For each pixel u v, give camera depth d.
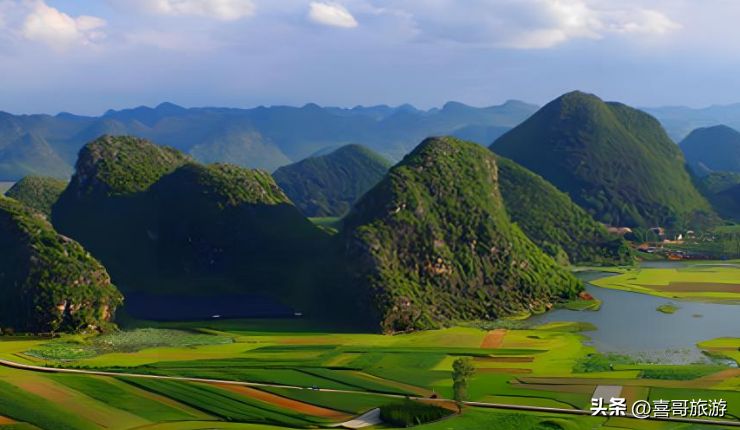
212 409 141.88
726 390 154.25
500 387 158.88
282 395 152.62
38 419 132.75
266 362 182.88
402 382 164.25
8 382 155.38
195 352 194.88
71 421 132.75
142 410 140.62
